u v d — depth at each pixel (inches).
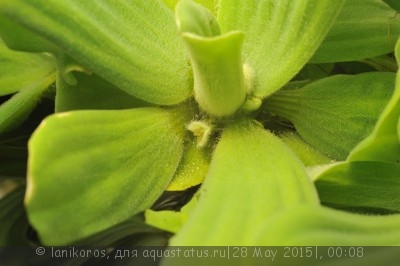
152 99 11.5
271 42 11.8
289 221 9.0
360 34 12.5
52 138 9.9
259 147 11.1
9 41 11.0
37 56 12.8
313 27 11.6
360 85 12.1
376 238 9.3
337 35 12.5
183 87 11.8
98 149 10.5
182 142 11.7
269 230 8.9
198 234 9.3
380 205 11.3
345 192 11.3
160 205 11.6
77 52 10.8
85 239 10.5
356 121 12.0
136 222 10.9
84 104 11.8
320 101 12.2
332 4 11.5
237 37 10.4
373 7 12.7
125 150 10.9
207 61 10.8
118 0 11.4
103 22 11.1
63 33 10.7
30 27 10.4
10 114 12.0
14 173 12.2
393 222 9.6
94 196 10.3
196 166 11.6
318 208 9.2
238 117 11.8
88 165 10.3
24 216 11.3
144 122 11.4
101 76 11.1
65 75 11.2
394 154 10.7
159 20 11.8
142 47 11.5
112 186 10.5
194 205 10.9
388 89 12.0
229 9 12.0
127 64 11.3
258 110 12.2
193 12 10.8
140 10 11.6
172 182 11.5
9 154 12.4
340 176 11.1
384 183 11.2
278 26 11.8
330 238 9.0
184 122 11.8
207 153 11.7
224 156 11.0
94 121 10.6
